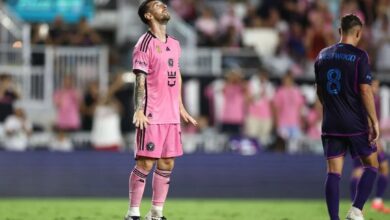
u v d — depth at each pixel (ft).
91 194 197.98
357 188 109.19
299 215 146.61
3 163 196.65
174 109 105.81
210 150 225.97
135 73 104.37
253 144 215.72
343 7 273.75
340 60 106.52
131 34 291.17
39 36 247.09
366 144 107.04
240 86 227.81
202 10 282.15
